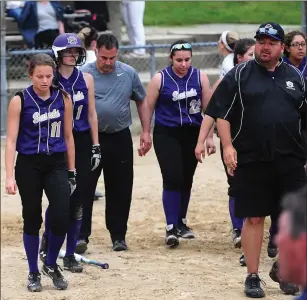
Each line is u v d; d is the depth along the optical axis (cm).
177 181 2247
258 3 5956
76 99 1975
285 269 636
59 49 1934
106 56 2144
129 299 1789
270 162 1670
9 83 4212
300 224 629
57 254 1878
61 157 1808
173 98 2228
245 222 1748
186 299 1775
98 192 2945
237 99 1675
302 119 1725
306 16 3953
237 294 1800
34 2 4206
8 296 1841
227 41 2397
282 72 1680
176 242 2275
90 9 4466
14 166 1977
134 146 3716
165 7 6075
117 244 2284
